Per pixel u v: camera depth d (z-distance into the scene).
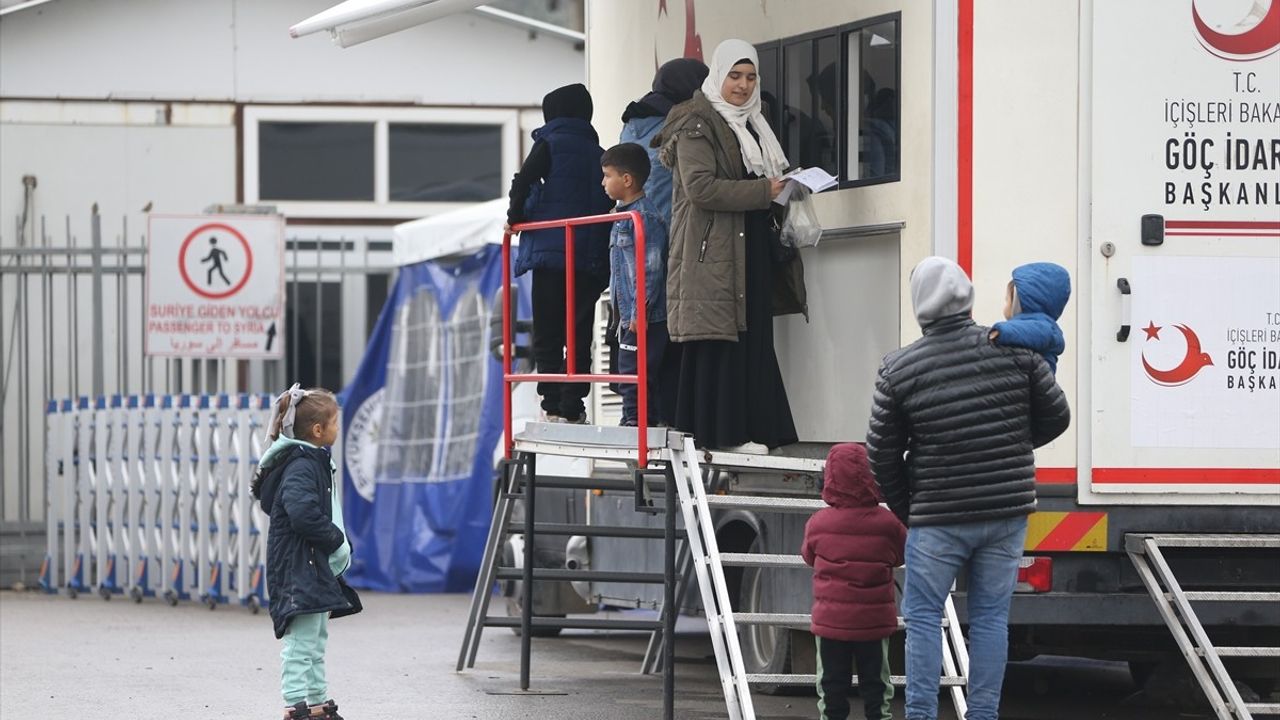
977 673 20.75
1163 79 24.33
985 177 24.06
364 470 49.66
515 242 44.84
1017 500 20.47
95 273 47.22
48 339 54.41
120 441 45.09
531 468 28.20
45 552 48.03
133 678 29.77
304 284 59.97
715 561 22.91
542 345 28.30
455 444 47.06
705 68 26.95
